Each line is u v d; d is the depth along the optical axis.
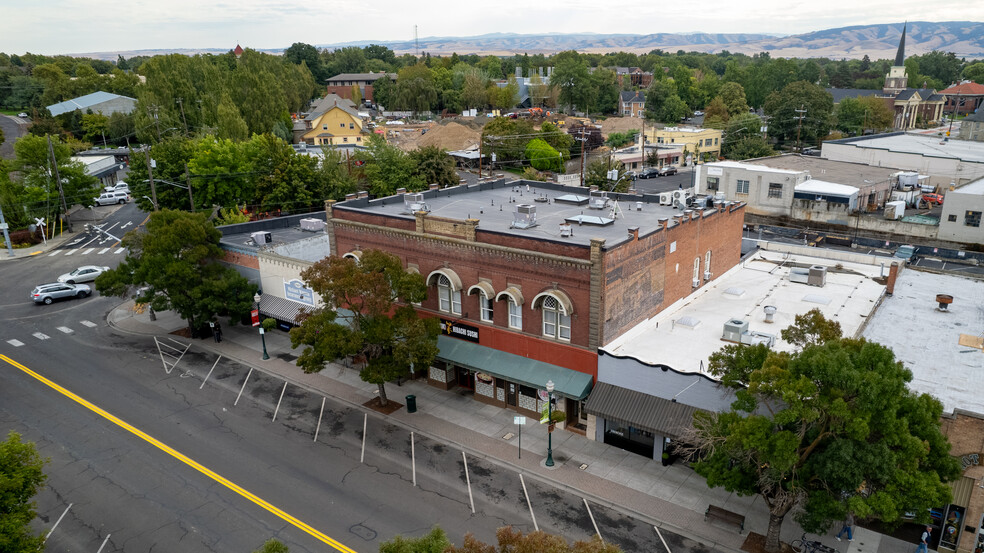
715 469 23.50
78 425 34.94
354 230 41.22
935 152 90.56
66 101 146.62
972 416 23.27
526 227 36.47
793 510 27.38
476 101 189.25
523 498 28.31
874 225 69.75
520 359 35.00
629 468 30.59
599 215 40.75
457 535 25.75
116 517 27.14
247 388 39.59
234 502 28.12
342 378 40.88
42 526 26.55
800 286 42.78
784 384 20.45
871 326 35.00
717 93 196.25
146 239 43.72
